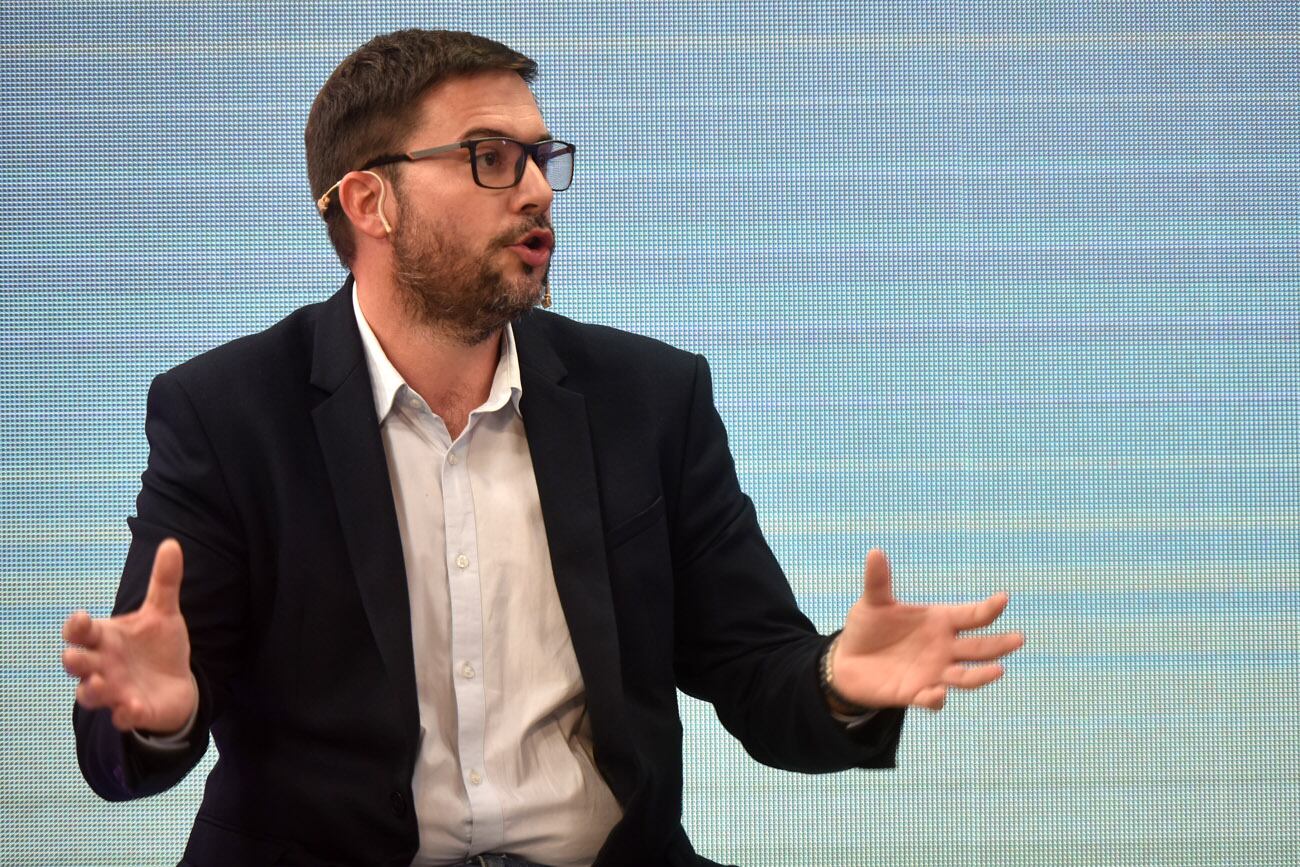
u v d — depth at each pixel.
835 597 9.28
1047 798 9.05
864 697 4.73
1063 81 9.59
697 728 8.91
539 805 5.23
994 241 9.50
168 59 9.44
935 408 9.38
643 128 9.49
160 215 9.38
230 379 5.42
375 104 5.50
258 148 9.44
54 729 8.91
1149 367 9.46
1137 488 9.37
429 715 5.25
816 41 9.55
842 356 9.40
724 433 6.10
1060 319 9.45
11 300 9.27
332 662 5.14
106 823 8.83
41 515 9.13
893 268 9.46
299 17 9.48
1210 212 9.57
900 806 8.97
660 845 5.33
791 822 8.91
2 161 9.34
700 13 9.55
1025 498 9.33
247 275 9.40
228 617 5.19
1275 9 9.78
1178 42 9.62
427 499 5.43
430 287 5.38
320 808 5.03
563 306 9.41
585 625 5.30
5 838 8.79
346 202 5.55
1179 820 9.10
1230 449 9.41
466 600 5.32
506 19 9.54
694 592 5.84
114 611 5.00
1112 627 9.24
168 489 5.23
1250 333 9.48
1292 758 9.14
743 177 9.50
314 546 5.21
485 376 5.62
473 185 5.34
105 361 9.27
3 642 8.98
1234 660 9.22
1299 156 9.59
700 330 9.42
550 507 5.43
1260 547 9.30
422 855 5.15
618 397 5.78
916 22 9.59
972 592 9.29
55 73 9.39
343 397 5.37
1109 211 9.54
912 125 9.55
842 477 9.32
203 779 8.90
